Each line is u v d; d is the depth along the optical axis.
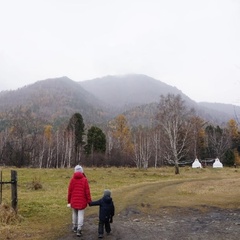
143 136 84.19
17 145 80.94
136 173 40.09
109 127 133.00
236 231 11.26
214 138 84.12
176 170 43.44
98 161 75.94
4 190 21.50
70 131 82.56
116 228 11.66
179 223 12.64
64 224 12.38
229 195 20.30
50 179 30.95
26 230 11.39
